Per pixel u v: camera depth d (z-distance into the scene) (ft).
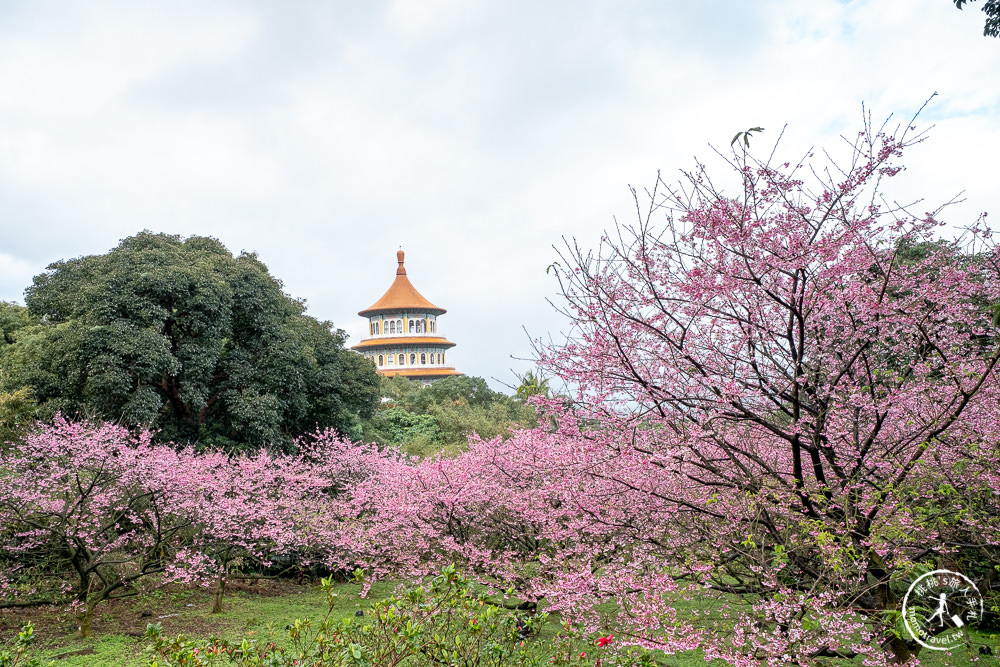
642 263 20.33
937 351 20.02
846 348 21.52
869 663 17.71
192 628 35.06
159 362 62.95
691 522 22.59
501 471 32.32
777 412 22.58
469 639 16.62
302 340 78.13
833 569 18.22
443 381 168.04
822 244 18.24
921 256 23.71
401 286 262.88
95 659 30.04
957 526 21.48
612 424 21.44
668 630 18.84
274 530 42.34
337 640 15.30
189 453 48.01
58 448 40.55
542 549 30.53
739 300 20.79
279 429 70.64
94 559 35.94
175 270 67.15
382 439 86.58
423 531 33.63
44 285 79.05
